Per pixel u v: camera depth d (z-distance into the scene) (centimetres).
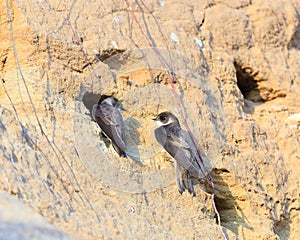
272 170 1303
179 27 1371
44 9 1245
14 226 802
